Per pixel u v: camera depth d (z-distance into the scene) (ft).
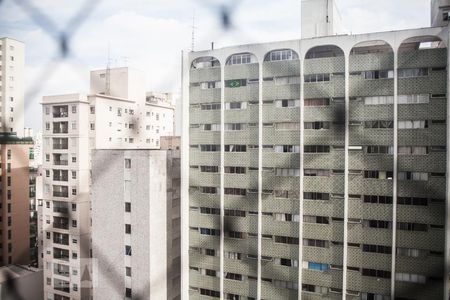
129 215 90.58
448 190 69.87
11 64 137.69
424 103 72.59
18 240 150.82
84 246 122.72
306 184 80.38
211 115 89.56
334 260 77.97
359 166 76.59
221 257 87.40
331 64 78.28
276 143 83.10
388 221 74.59
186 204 91.50
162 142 133.39
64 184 124.06
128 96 133.49
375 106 75.56
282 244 82.07
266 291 83.41
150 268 88.02
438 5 78.48
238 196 86.74
